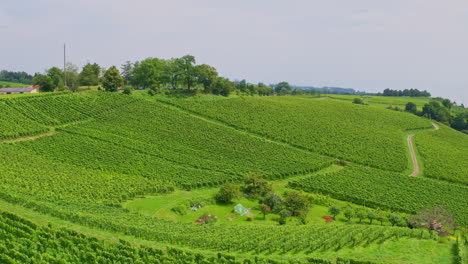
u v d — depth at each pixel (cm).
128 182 7381
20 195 5528
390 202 7894
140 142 9994
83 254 3866
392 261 4528
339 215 7156
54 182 6681
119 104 12512
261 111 14525
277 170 9375
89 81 16862
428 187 9169
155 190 7294
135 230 4709
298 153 10988
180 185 7800
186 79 15750
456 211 7669
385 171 10388
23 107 10769
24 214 4797
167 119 11975
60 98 12000
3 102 10675
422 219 6353
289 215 6519
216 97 15738
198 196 7312
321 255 4575
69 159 8244
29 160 7719
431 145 13712
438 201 8138
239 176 8625
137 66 16725
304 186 8531
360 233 5278
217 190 7919
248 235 5056
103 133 10194
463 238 5769
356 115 16488
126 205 6475
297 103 17288
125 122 11250
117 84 14500
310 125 13850
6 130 9138
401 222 6488
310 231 5400
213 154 9969
